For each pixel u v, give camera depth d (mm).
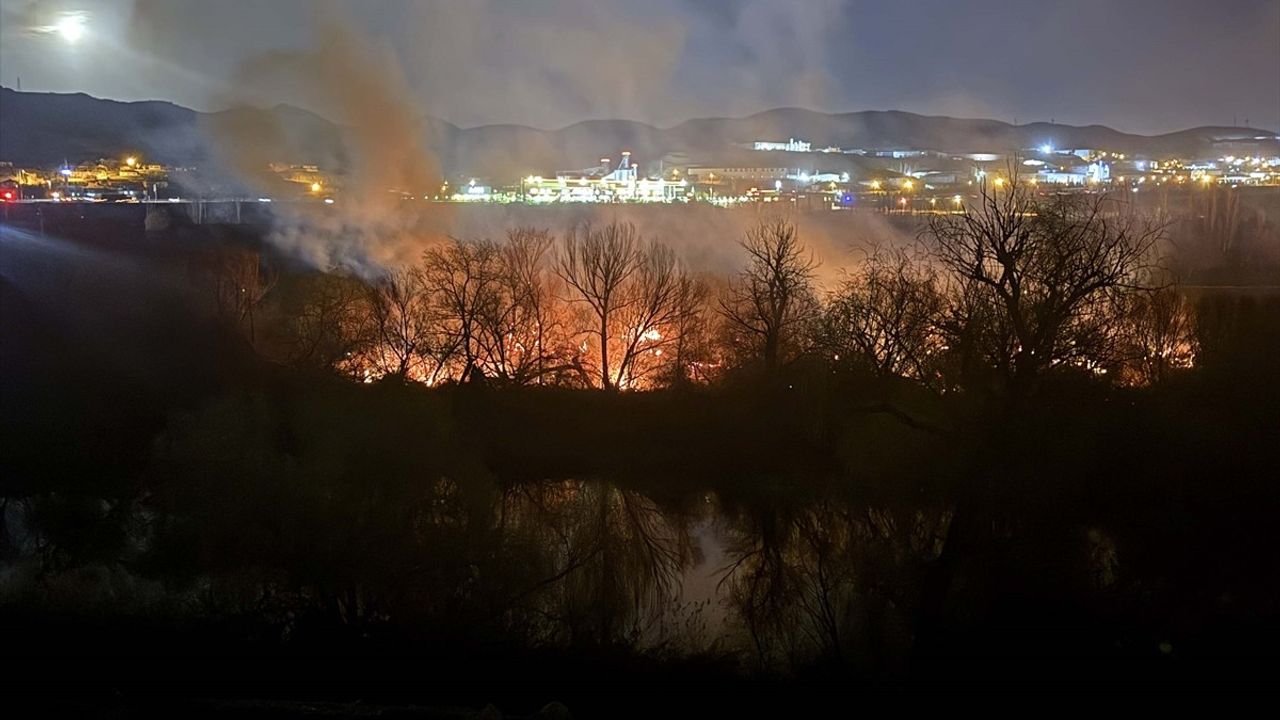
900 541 24719
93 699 14180
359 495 21203
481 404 33375
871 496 28188
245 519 19781
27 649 17781
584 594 22484
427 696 17625
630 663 19047
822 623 21625
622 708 17859
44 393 29219
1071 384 27422
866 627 20828
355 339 35812
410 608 19234
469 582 20469
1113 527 24922
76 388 29422
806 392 32531
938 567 23328
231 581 19547
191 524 20109
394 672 18094
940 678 19203
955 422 28391
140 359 32125
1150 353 32094
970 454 26891
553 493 29266
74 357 31875
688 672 18875
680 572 25188
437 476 23234
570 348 39156
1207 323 33562
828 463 30656
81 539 22297
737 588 23906
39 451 26125
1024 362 27688
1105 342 28516
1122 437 26156
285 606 19266
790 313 35438
